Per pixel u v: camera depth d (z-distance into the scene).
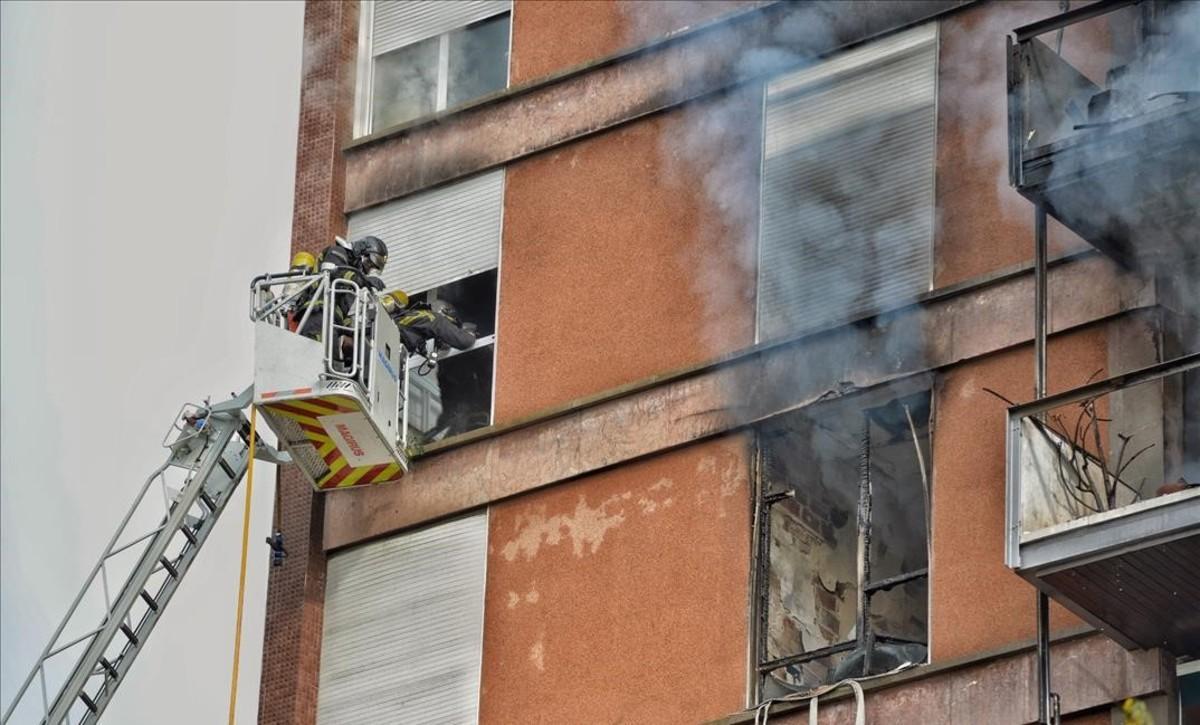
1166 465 37.22
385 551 43.75
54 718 43.06
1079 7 40.00
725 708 39.66
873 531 41.88
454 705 42.03
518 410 43.38
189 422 44.03
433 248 45.22
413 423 44.34
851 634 41.28
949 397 39.62
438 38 47.03
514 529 42.66
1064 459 36.00
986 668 37.53
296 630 43.66
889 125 41.75
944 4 41.88
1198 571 34.72
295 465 44.59
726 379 41.53
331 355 41.59
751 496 40.81
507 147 45.19
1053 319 39.00
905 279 40.69
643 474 41.84
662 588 40.94
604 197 44.00
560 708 41.03
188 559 44.41
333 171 46.38
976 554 38.47
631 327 42.84
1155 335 38.22
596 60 44.84
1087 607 35.88
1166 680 36.38
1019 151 36.84
